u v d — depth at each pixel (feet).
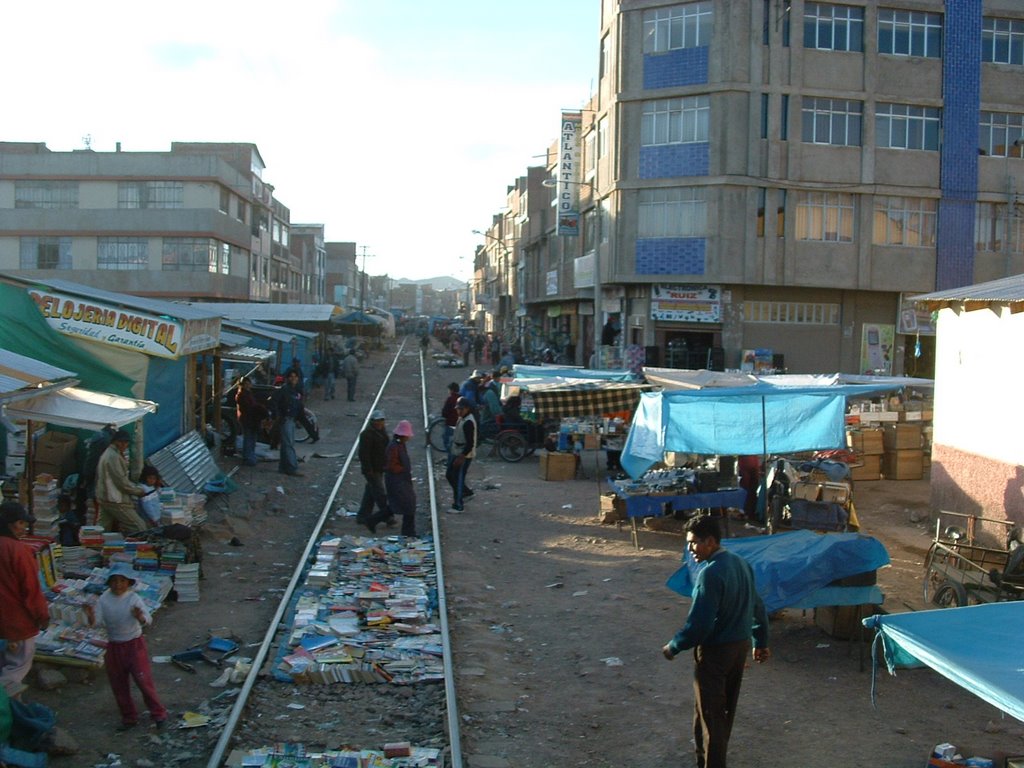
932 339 121.08
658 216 116.98
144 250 176.14
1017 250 119.75
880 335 119.24
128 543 38.68
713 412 48.44
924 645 19.44
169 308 61.00
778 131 113.70
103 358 54.70
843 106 115.44
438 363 198.18
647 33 116.57
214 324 67.05
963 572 37.63
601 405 70.85
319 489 65.16
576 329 160.45
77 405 42.42
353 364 125.59
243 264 207.21
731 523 54.60
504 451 80.69
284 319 146.92
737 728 27.02
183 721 26.53
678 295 116.88
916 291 117.60
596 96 132.36
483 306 347.97
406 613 36.04
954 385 50.55
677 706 28.73
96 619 30.66
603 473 73.10
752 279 113.70
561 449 72.90
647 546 50.08
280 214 258.57
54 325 54.85
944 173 117.19
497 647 33.96
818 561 32.81
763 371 109.09
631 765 24.89
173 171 175.83
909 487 69.15
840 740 26.23
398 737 26.16
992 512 46.57
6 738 23.53
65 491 44.11
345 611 36.22
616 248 118.93
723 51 112.57
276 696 28.73
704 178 113.60
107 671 26.05
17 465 46.93
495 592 41.29
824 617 35.09
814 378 73.31
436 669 30.76
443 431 83.92
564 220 145.18
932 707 28.63
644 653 33.50
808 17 114.42
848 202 116.16
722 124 112.88
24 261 175.32
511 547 49.88
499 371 97.19
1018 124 119.85
